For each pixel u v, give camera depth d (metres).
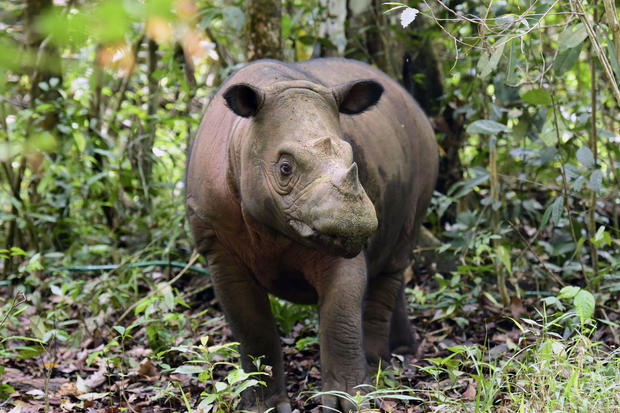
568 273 9.66
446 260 11.05
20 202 11.37
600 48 6.31
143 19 3.92
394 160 7.39
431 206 11.48
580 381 5.50
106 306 9.29
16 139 11.84
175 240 11.70
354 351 6.24
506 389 6.36
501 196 10.09
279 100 5.68
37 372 8.17
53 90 11.67
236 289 6.75
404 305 8.80
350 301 6.26
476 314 9.55
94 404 7.12
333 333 6.23
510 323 9.12
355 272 6.33
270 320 6.84
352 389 6.15
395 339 8.74
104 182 12.55
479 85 10.24
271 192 5.53
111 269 10.94
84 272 11.73
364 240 5.06
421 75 11.86
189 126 12.24
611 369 5.95
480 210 11.13
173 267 11.64
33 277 10.12
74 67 6.92
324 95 5.79
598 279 8.04
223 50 11.98
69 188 11.73
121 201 12.60
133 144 12.05
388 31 12.04
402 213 7.84
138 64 14.23
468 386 6.76
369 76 7.93
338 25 12.03
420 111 8.58
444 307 9.41
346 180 5.00
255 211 5.77
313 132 5.51
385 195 7.20
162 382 7.77
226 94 5.66
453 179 12.15
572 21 7.51
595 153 8.19
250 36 10.23
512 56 7.34
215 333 9.05
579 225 9.70
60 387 7.51
